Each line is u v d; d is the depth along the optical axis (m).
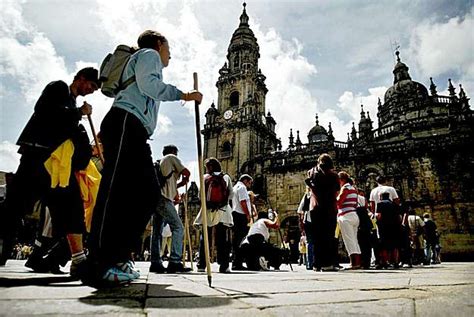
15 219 4.59
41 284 3.59
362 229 11.67
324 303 2.36
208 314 1.92
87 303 2.23
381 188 11.66
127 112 3.84
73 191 4.58
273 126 58.47
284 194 44.09
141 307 2.11
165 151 8.52
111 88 4.16
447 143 39.56
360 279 4.96
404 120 49.81
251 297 2.67
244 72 55.56
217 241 8.19
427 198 38.09
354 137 51.50
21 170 4.42
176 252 7.86
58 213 4.46
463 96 49.19
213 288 3.36
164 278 5.03
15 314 1.82
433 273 6.98
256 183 47.00
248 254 10.70
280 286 3.66
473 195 37.00
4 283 3.56
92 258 3.39
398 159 40.66
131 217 3.59
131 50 4.24
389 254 11.70
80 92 5.09
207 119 55.31
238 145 50.81
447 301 2.43
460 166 38.34
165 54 4.46
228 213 8.36
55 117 4.45
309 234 12.63
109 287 3.32
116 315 1.84
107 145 3.80
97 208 3.56
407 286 3.59
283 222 42.78
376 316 1.90
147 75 3.83
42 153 4.39
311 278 5.24
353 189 10.73
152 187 3.86
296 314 1.96
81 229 4.55
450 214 37.12
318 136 62.34
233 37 61.66
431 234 19.38
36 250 6.00
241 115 52.50
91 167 5.99
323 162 9.21
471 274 6.40
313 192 9.22
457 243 35.94
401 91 56.84
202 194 4.16
